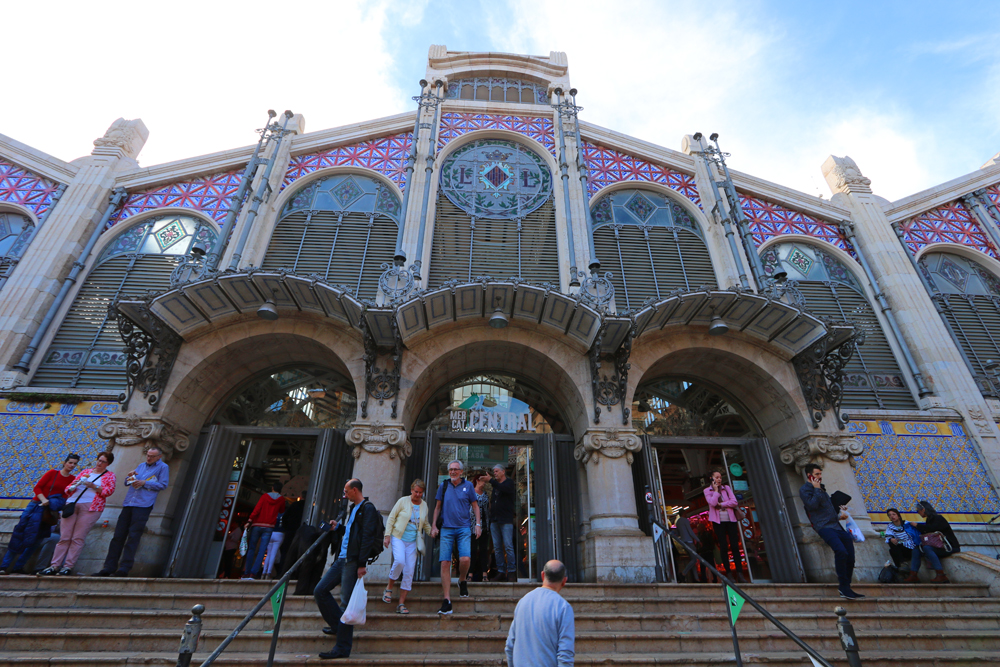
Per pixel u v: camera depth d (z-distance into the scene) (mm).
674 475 9977
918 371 11039
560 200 12234
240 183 12102
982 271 12930
